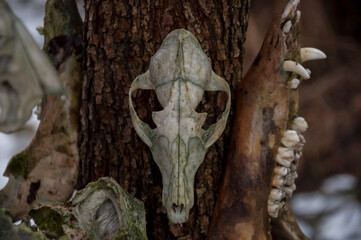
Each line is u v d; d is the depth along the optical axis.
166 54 0.60
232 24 0.67
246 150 0.65
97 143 0.67
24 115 0.47
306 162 1.49
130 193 0.66
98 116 0.67
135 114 0.61
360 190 1.46
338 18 1.58
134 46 0.65
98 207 0.62
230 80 0.67
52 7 0.69
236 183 0.65
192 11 0.65
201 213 0.66
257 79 0.65
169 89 0.60
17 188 0.68
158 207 0.66
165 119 0.60
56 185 0.68
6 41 0.47
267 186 0.64
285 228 0.70
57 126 0.68
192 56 0.60
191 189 0.60
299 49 0.66
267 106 0.65
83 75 0.68
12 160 0.69
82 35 0.70
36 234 0.57
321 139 1.49
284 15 0.65
